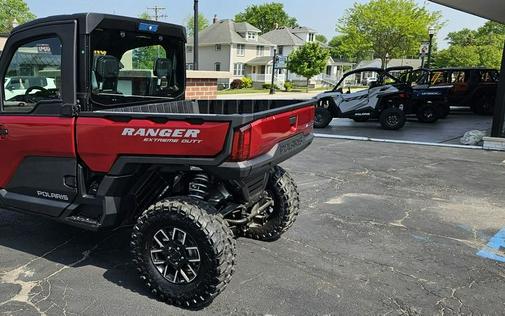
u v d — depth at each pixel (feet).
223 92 121.19
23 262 11.87
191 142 8.96
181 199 9.74
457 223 15.49
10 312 9.44
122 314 9.46
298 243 13.47
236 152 8.71
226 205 10.87
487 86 53.52
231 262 9.53
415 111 47.37
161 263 10.03
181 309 9.75
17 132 11.14
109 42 10.96
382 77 41.73
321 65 139.95
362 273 11.58
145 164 9.81
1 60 11.28
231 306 9.87
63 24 10.27
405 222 15.49
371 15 114.32
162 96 13.32
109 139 9.77
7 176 11.81
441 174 22.88
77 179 10.56
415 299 10.34
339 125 45.03
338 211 16.53
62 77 10.37
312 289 10.69
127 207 10.76
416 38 114.32
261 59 171.83
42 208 11.35
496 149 30.17
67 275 11.17
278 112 9.87
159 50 12.89
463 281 11.26
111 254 12.44
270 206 13.08
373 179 21.58
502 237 14.24
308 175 22.18
